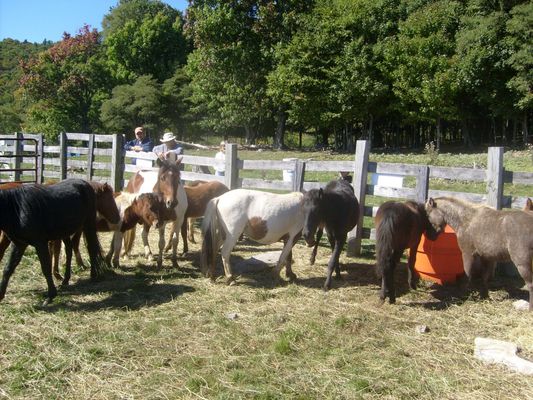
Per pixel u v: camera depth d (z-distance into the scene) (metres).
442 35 28.19
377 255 5.61
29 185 5.61
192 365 4.21
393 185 7.77
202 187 8.14
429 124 34.75
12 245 5.56
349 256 7.98
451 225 6.08
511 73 26.88
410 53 28.16
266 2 33.31
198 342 4.68
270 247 8.65
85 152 12.53
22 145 14.53
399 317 5.36
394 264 5.66
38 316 5.22
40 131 41.12
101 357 4.35
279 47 31.42
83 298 5.82
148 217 6.79
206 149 36.66
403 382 4.00
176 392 3.82
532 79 25.00
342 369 4.20
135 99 42.66
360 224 7.95
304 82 30.25
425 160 22.27
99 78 45.53
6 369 4.11
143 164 10.94
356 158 7.92
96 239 6.39
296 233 6.49
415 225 5.91
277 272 6.56
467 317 5.39
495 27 25.73
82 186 6.05
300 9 33.84
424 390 3.88
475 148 29.69
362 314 5.40
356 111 30.38
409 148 33.75
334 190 6.58
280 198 6.36
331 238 6.62
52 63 43.34
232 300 5.80
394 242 5.53
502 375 4.13
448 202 6.09
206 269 6.36
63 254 7.77
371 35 30.66
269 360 4.34
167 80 45.38
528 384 3.98
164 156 7.68
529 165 18.86
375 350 4.57
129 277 6.71
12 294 5.88
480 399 3.77
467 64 26.20
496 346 4.48
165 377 4.02
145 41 49.38
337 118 31.28
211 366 4.21
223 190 8.34
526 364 4.16
